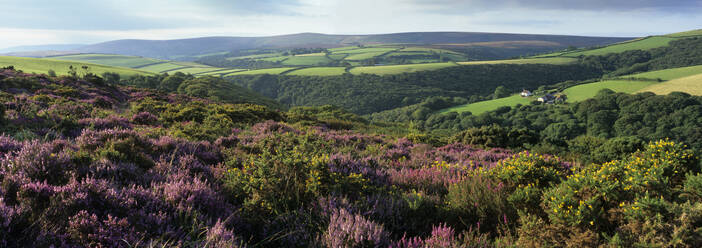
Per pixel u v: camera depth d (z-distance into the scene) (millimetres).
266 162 4457
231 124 14586
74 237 2461
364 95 194875
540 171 4762
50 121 7805
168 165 4859
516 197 3912
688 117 84500
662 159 5332
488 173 5223
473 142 17688
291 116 23250
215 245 2623
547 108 123125
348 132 18172
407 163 7902
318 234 3113
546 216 3752
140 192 3361
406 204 3867
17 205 2717
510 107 133000
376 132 21984
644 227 3062
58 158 3859
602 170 4520
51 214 2668
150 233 2752
